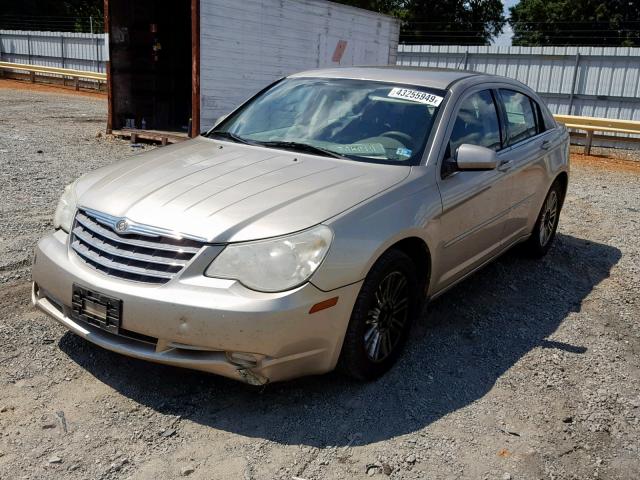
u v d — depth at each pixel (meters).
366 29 15.23
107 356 3.60
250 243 2.95
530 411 3.36
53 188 7.57
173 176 3.53
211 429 3.00
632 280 5.59
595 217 7.90
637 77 16.16
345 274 3.04
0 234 5.57
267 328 2.84
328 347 3.10
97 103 19.83
